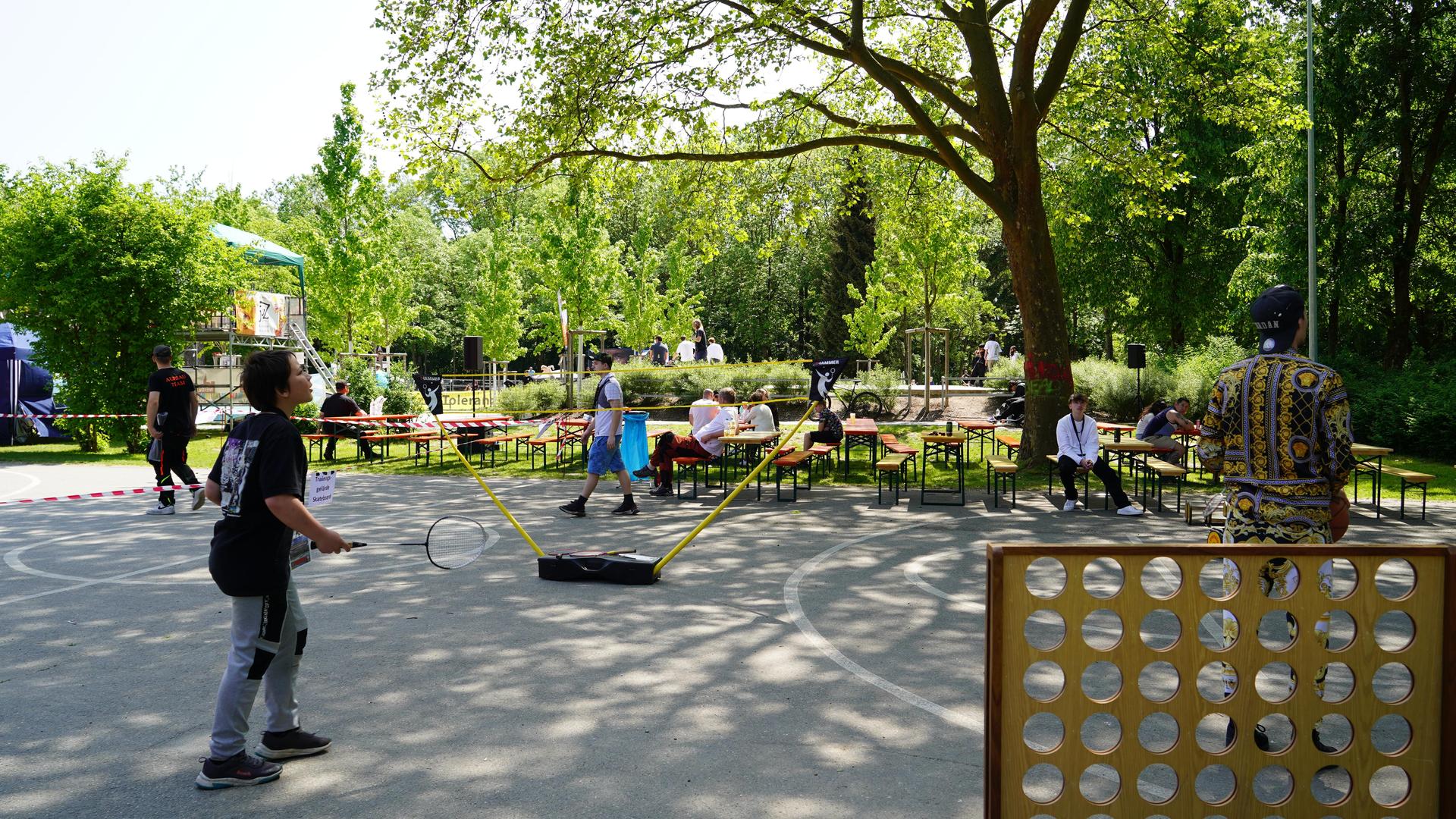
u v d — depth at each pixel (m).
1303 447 4.09
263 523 3.96
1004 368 33.62
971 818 3.61
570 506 11.43
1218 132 29.62
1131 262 32.44
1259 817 3.08
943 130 17.25
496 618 6.64
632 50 15.22
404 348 67.88
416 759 4.20
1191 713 3.04
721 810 3.68
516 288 47.25
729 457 17.38
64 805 3.75
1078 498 13.16
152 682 5.30
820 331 46.28
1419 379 20.09
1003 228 16.31
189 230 20.69
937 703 4.90
